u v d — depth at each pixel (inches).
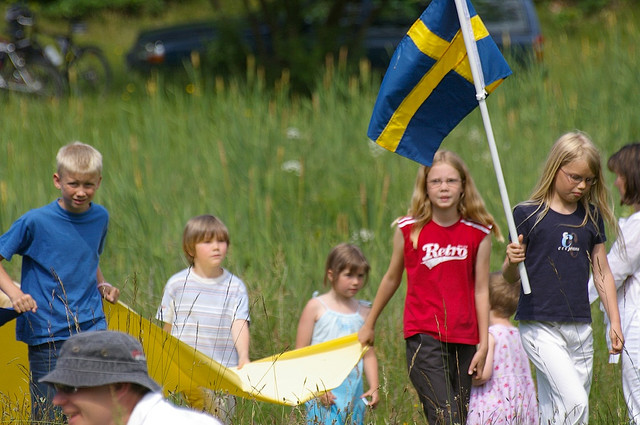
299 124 994.1
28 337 415.2
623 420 431.5
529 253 418.6
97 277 442.3
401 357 540.1
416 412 470.0
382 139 438.0
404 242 436.1
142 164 855.1
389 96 434.3
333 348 459.2
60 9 2084.2
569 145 408.2
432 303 426.9
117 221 721.6
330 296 489.7
